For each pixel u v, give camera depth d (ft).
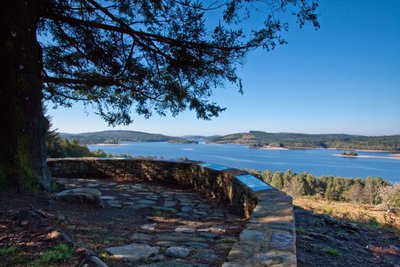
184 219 17.83
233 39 19.17
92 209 16.94
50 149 52.65
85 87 22.34
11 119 15.66
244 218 18.44
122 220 15.94
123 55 21.29
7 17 15.56
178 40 19.31
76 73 22.33
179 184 31.37
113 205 20.42
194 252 10.51
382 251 14.10
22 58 16.07
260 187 18.48
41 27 21.30
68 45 21.43
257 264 7.60
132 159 33.88
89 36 20.57
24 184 15.49
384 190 43.09
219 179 24.99
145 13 19.31
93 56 21.17
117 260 9.30
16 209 12.95
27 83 16.26
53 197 16.17
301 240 14.33
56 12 18.74
